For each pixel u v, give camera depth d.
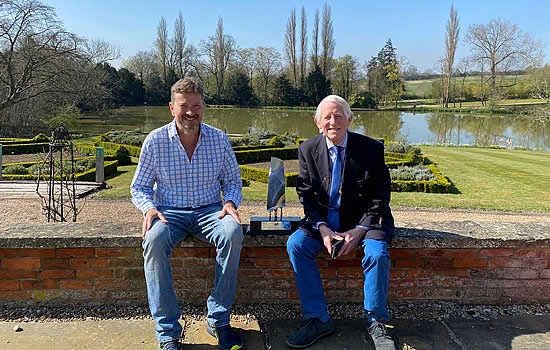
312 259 2.36
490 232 2.61
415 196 9.24
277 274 2.59
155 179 2.56
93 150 15.59
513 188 10.27
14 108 23.72
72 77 24.55
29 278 2.48
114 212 7.08
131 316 2.45
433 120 41.06
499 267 2.60
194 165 2.48
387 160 14.36
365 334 2.33
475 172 12.57
